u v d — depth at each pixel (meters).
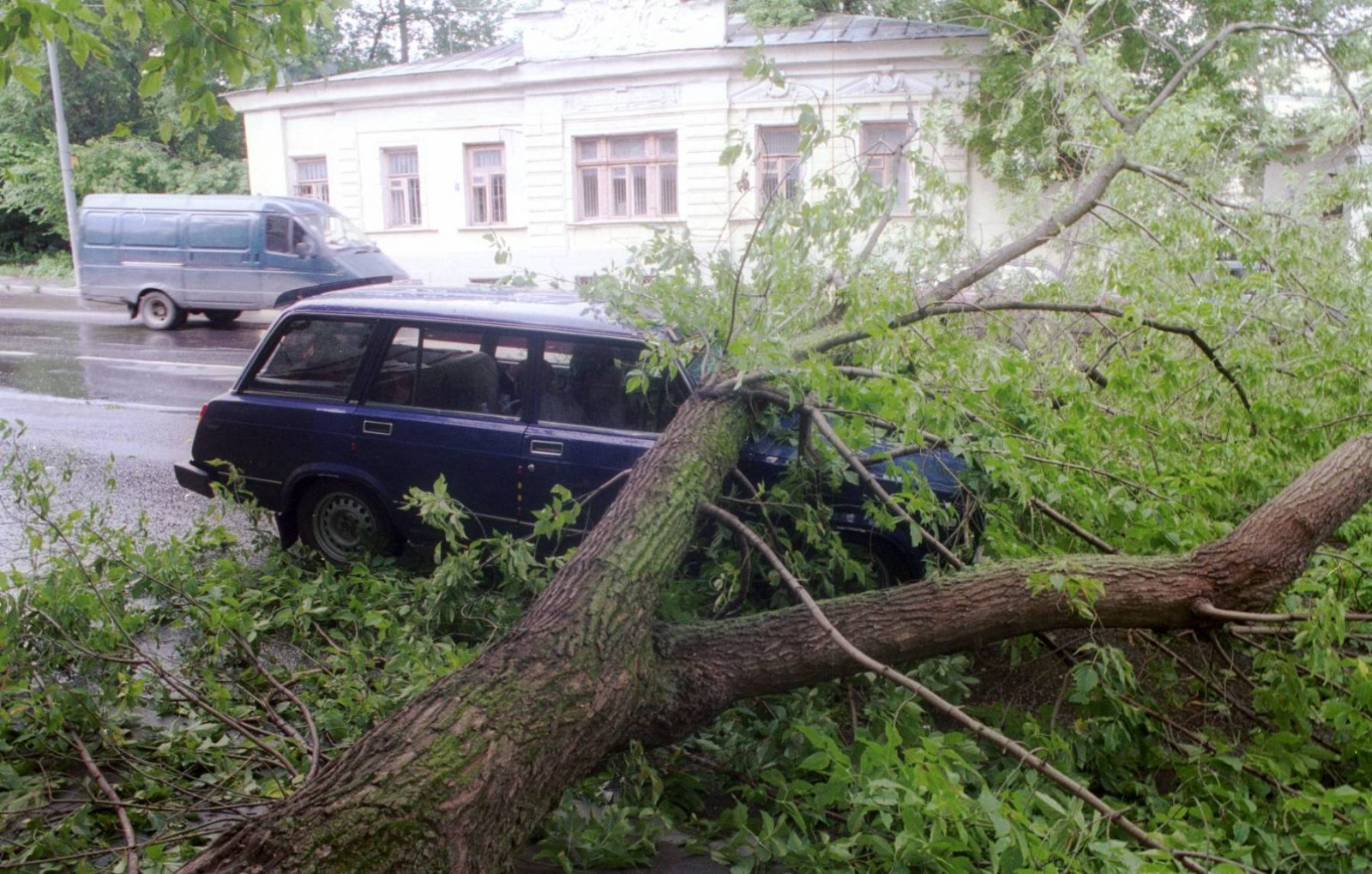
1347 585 4.47
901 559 5.18
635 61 21.89
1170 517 4.58
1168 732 4.38
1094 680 3.75
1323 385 5.29
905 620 3.96
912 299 5.20
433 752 2.91
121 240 18.28
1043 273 7.03
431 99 23.75
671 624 4.00
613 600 3.60
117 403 11.28
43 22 4.65
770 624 3.95
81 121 31.89
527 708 3.13
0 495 7.49
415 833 2.72
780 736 3.96
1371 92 7.54
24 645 4.52
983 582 4.03
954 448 4.25
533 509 5.59
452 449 5.70
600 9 22.00
